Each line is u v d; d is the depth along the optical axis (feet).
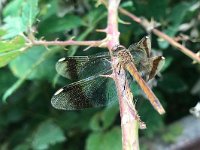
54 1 0.42
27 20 0.30
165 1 0.44
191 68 0.52
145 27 0.40
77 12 0.45
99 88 0.29
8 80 0.51
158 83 0.50
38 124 0.53
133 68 0.25
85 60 0.29
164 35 0.37
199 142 0.48
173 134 0.48
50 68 0.45
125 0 0.46
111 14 0.28
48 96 0.53
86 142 0.48
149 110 0.43
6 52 0.28
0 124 0.55
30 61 0.43
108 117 0.45
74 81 0.30
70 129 0.51
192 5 0.45
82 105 0.29
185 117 0.52
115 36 0.27
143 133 0.46
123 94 0.22
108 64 0.29
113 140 0.45
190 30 0.48
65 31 0.44
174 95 0.53
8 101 0.54
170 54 0.50
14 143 0.54
